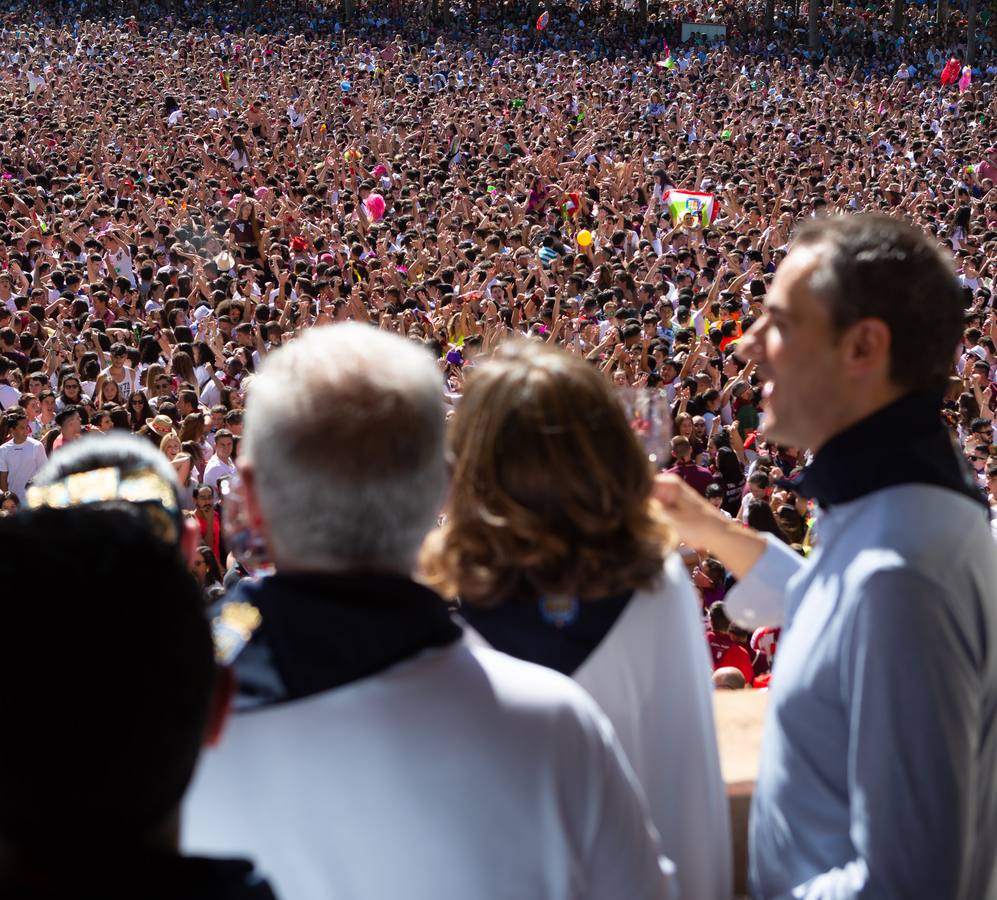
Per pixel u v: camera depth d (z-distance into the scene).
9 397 10.68
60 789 0.99
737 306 14.20
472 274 16.64
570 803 1.39
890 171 27.70
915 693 1.49
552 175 26.62
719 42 53.59
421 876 1.34
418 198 23.11
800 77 42.66
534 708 1.39
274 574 1.45
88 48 43.00
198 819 1.36
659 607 1.71
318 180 25.64
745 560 2.12
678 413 9.89
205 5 54.16
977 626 1.60
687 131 32.56
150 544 1.08
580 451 1.62
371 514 1.37
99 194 21.98
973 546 1.61
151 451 1.78
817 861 1.64
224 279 16.38
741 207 22.86
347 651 1.35
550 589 1.63
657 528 1.69
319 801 1.34
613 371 12.12
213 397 11.12
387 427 1.37
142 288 16.09
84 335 12.36
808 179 25.03
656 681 1.73
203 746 1.11
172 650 1.04
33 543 1.04
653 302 15.87
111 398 10.59
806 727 1.64
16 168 25.83
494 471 1.63
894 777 1.49
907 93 39.47
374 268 17.55
